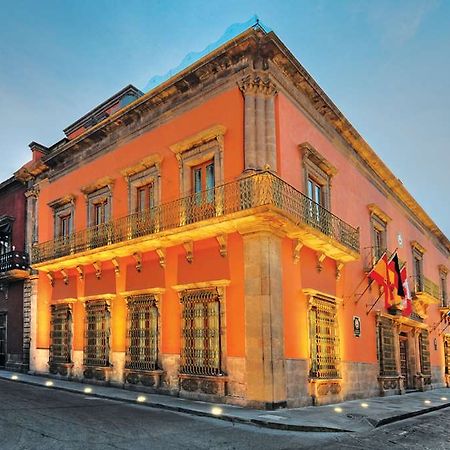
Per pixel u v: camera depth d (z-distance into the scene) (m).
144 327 15.12
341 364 15.31
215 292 13.12
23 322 21.20
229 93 14.08
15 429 8.38
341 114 17.30
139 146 16.84
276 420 9.95
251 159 13.02
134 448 7.30
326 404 13.91
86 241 17.91
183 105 15.41
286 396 12.09
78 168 19.67
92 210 18.55
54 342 19.09
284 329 12.51
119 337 16.05
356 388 16.30
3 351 22.27
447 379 28.31
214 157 14.02
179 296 14.10
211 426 9.52
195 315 13.59
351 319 16.78
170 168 15.43
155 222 15.04
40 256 20.17
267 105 13.61
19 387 15.73
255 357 11.84
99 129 18.27
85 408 11.33
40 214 21.62
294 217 12.53
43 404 11.67
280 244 12.94
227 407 11.68
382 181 22.64
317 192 16.06
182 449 7.37
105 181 17.66
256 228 12.41
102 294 16.88
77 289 18.36
